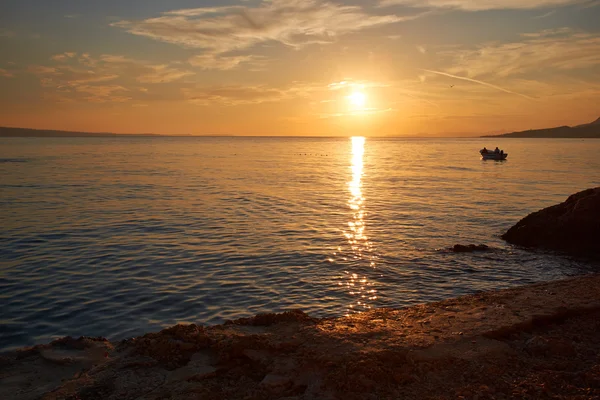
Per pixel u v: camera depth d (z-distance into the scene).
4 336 10.49
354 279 15.33
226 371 6.91
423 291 14.25
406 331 8.25
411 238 21.67
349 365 6.60
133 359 7.27
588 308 9.73
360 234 22.42
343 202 33.69
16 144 180.12
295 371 6.63
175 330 8.10
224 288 14.20
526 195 38.25
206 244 19.81
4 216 25.80
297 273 15.90
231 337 7.66
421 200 35.06
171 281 14.74
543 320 9.09
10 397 6.36
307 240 20.95
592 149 161.00
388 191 41.16
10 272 15.33
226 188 42.03
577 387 6.29
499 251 19.31
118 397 6.14
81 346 8.12
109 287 14.02
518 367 6.93
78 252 18.08
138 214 27.17
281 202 33.38
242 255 18.11
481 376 6.58
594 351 7.63
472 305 10.24
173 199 34.00
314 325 8.52
